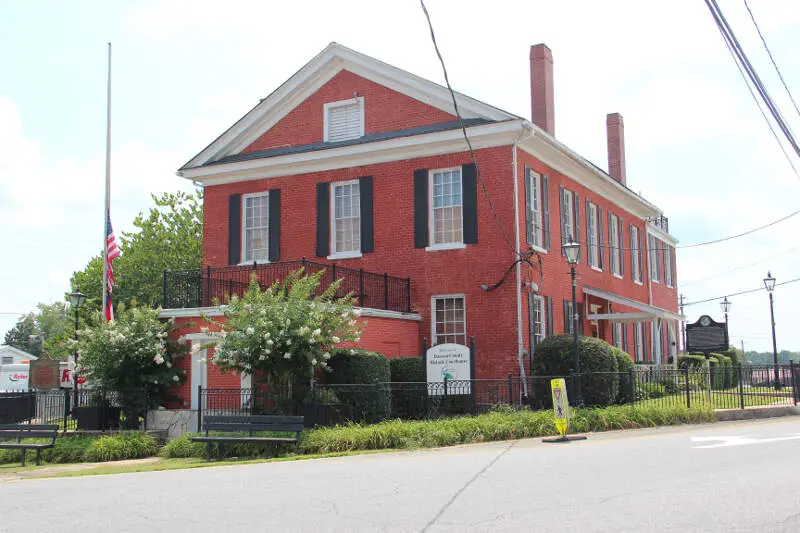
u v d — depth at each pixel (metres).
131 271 39.28
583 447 13.84
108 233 27.77
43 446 17.31
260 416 15.77
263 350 17.55
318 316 17.94
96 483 12.17
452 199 23.38
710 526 7.02
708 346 28.42
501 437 15.95
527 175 23.17
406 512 8.07
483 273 22.47
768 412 19.58
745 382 22.72
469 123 23.02
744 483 9.18
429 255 23.23
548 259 24.08
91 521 8.43
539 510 7.91
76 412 20.03
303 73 25.47
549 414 16.95
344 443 15.30
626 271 32.09
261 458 15.32
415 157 23.73
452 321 22.91
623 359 21.92
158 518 8.39
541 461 11.90
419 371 21.14
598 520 7.36
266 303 18.42
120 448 17.41
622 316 26.27
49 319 96.81
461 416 17.92
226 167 26.17
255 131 26.36
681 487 9.02
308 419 17.27
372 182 24.23
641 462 11.33
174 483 11.44
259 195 26.11
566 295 25.31
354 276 22.67
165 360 20.28
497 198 22.48
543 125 26.95
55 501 10.14
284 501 9.06
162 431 18.98
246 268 24.53
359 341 20.34
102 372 19.89
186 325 20.64
